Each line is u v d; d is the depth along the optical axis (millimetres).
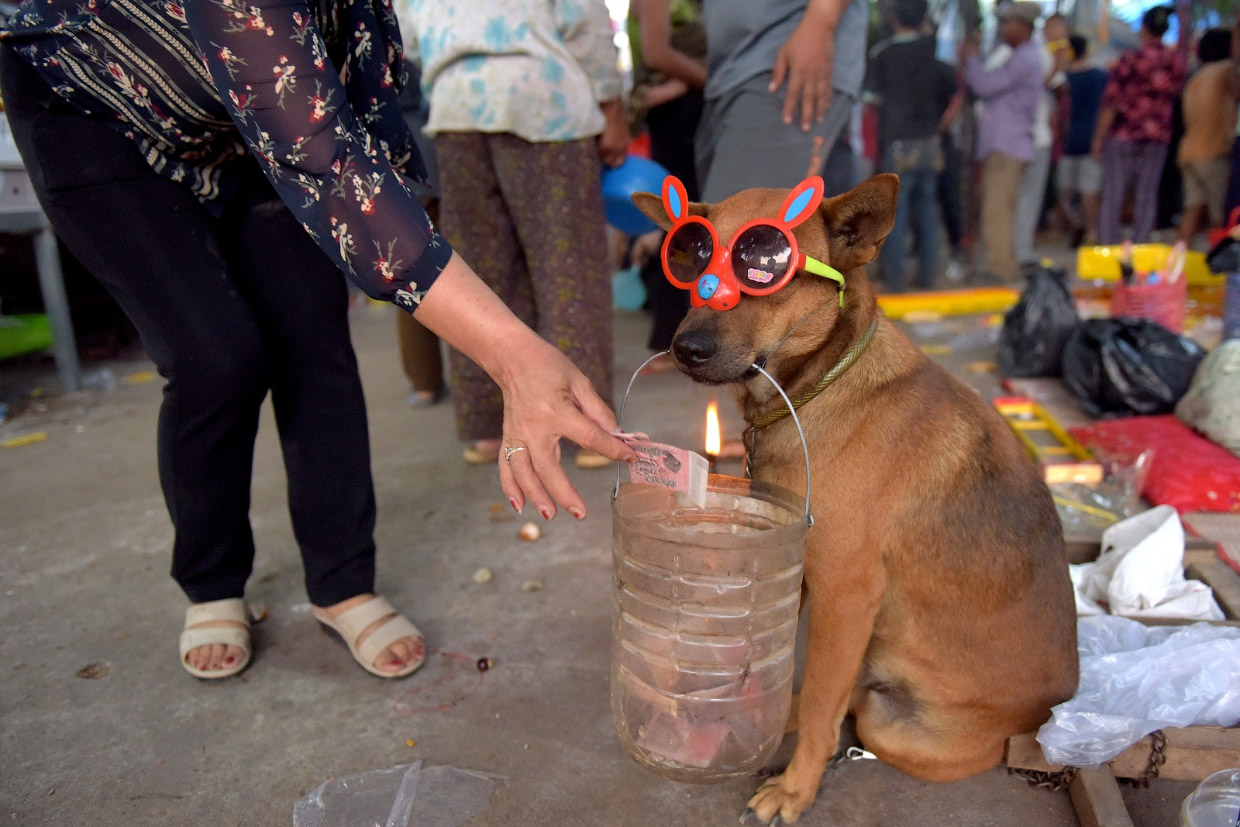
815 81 2869
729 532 1612
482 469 3812
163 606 2717
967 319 6539
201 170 2004
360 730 2092
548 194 3291
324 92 1466
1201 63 7551
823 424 1753
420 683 2279
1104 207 8617
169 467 2143
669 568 1401
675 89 4395
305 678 2318
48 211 1903
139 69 1774
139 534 3256
